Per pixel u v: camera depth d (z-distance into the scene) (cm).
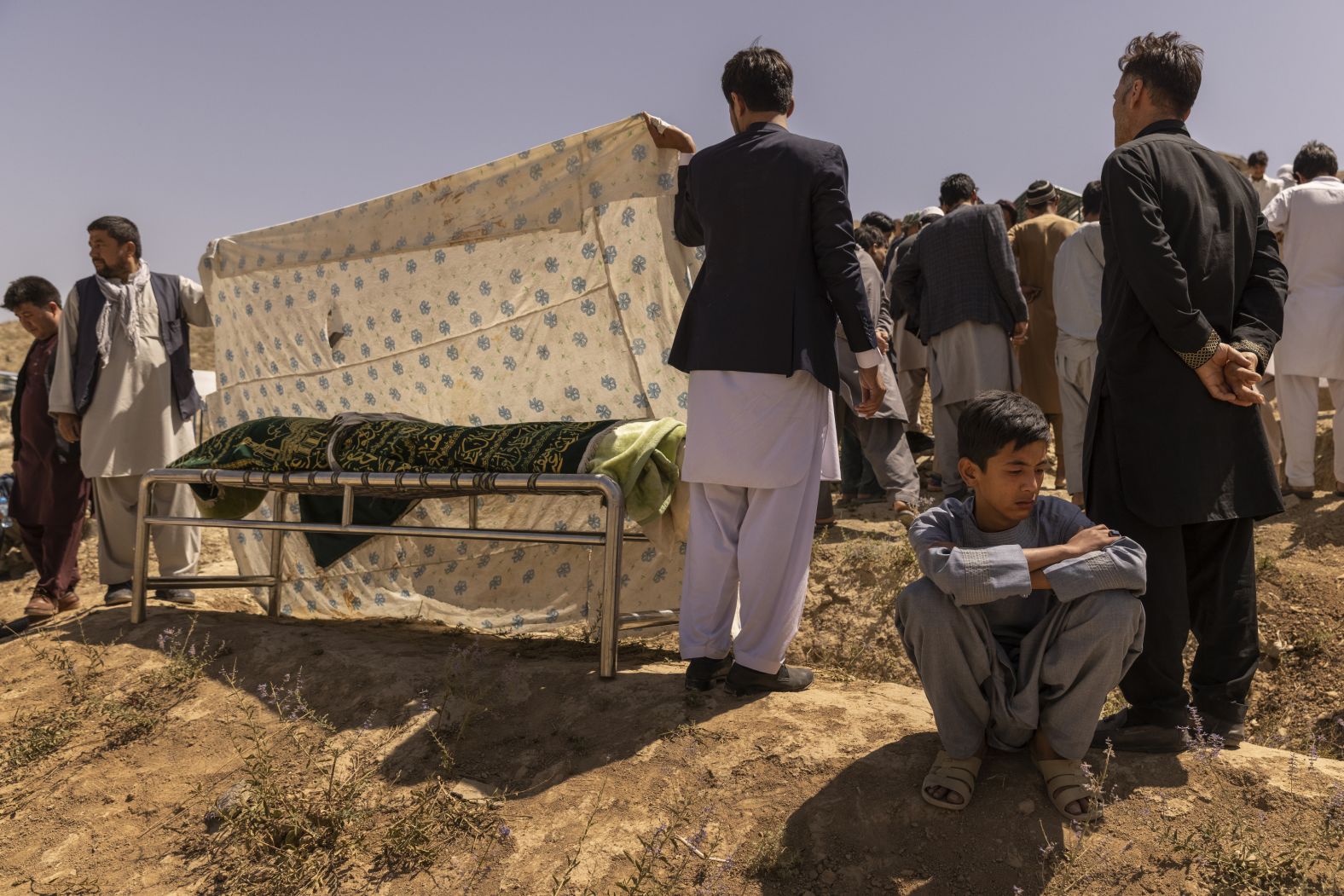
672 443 369
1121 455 273
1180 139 282
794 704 315
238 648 417
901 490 594
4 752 369
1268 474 274
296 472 429
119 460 538
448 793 297
